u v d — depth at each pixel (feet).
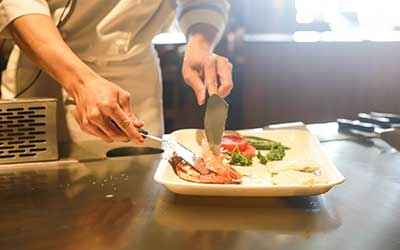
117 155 3.49
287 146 3.59
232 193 2.52
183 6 4.40
